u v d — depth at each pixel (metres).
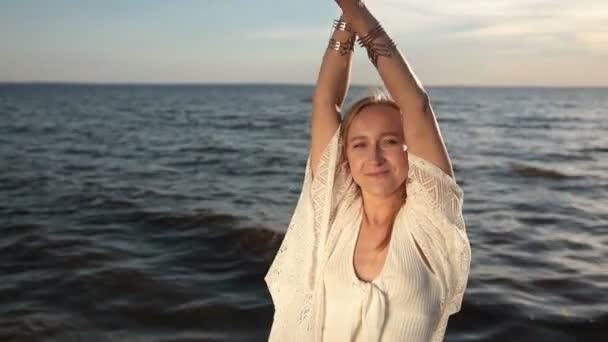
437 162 1.89
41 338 5.98
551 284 7.89
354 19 1.94
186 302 7.06
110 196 14.79
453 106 93.31
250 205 13.89
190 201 14.29
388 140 1.95
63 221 11.71
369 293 1.85
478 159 24.86
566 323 6.43
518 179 19.16
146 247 9.70
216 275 8.20
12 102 98.75
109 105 92.75
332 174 2.02
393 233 1.91
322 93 2.11
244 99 132.75
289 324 2.04
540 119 58.31
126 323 6.44
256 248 9.63
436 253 1.87
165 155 26.27
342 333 1.90
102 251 9.34
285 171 20.81
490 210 13.80
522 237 10.97
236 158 25.00
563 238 10.89
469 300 7.13
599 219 12.73
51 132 38.97
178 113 69.56
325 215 2.01
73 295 7.26
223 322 6.50
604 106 97.81
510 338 6.04
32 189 15.96
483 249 10.02
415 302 1.83
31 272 8.20
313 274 1.99
